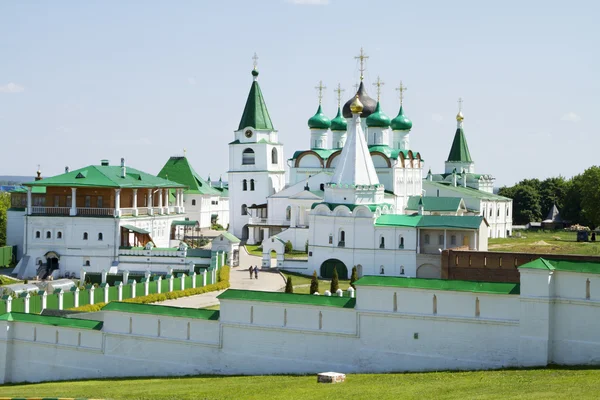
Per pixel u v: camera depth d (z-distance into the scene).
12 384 64.25
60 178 123.19
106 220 118.81
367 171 119.50
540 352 49.97
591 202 177.62
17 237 131.12
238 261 129.00
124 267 118.12
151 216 128.62
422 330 53.66
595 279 49.12
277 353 58.16
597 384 43.38
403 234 113.81
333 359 56.38
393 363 54.50
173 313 61.50
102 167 127.88
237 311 59.56
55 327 64.81
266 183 169.25
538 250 142.00
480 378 47.91
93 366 63.44
